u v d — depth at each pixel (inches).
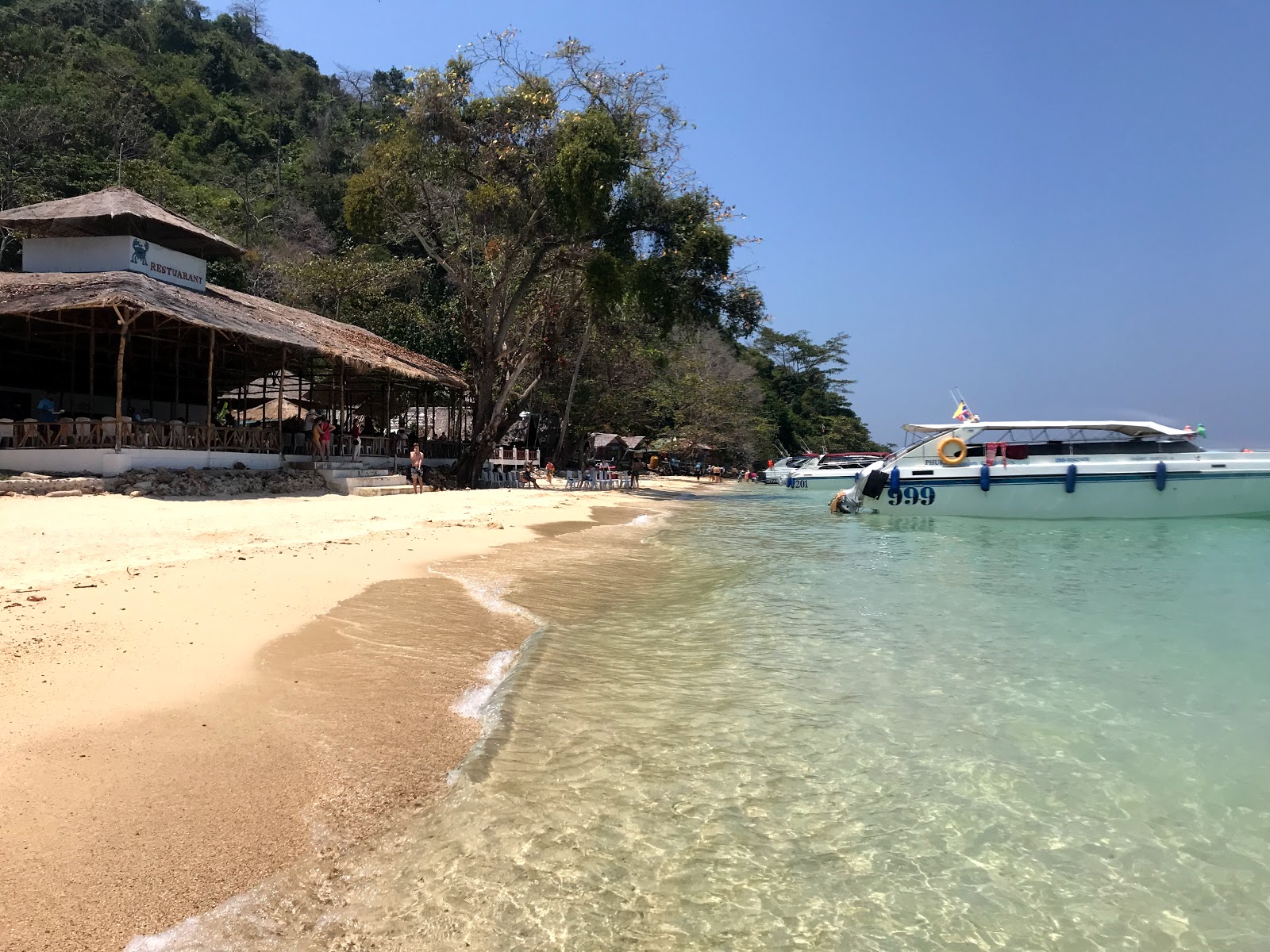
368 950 116.8
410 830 150.9
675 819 161.8
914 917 133.2
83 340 837.2
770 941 124.4
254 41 3875.5
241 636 257.6
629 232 1178.0
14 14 2721.5
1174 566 495.2
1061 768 191.6
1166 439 777.6
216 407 1118.4
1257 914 136.8
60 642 231.6
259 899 126.1
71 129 1803.6
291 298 1659.7
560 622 324.8
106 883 124.8
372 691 220.8
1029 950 125.0
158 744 173.5
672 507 1061.1
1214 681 257.0
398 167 1098.1
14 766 157.2
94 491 592.4
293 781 163.9
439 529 591.8
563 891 135.0
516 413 1248.2
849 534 691.4
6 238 1437.0
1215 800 176.6
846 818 165.2
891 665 271.9
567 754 189.8
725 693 239.9
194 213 1768.0
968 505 786.2
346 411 1110.4
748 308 1267.2
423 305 1878.7
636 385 1897.1
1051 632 318.7
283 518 562.6
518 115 1107.3
